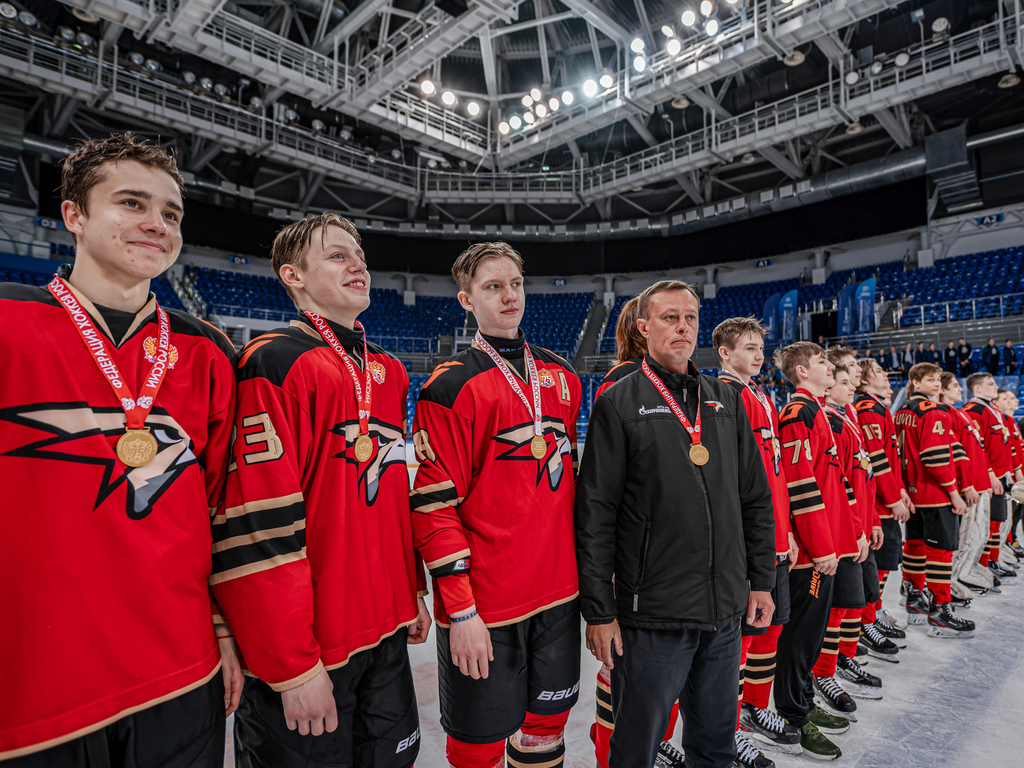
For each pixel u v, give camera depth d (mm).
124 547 1151
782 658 2766
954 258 16984
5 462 1078
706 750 1983
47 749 1052
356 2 14305
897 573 6055
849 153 18688
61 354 1168
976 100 15328
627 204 23016
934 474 4328
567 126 16078
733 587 1946
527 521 1886
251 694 1472
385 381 1796
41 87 12844
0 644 1045
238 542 1369
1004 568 5871
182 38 11352
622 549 2002
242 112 15086
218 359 1444
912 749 2686
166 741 1188
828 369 3082
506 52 17719
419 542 1796
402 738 1666
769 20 11750
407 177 19719
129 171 1287
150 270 1294
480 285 2045
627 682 1947
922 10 13172
